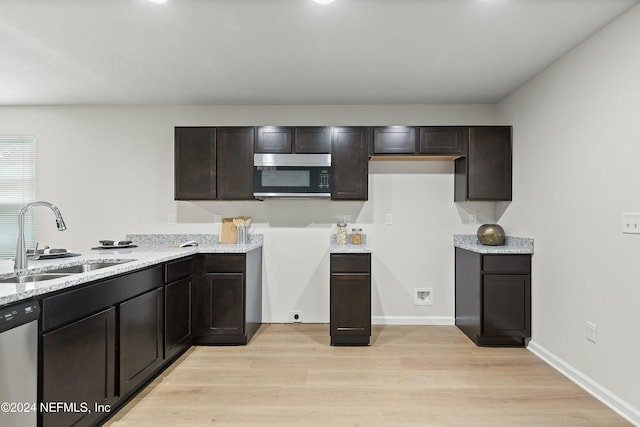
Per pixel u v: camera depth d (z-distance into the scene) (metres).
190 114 4.12
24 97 3.82
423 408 2.30
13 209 4.09
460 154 3.71
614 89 2.32
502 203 3.89
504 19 2.31
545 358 3.05
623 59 2.25
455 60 2.92
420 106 4.07
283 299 4.14
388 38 2.56
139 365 2.47
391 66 3.04
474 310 3.48
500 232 3.63
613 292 2.33
